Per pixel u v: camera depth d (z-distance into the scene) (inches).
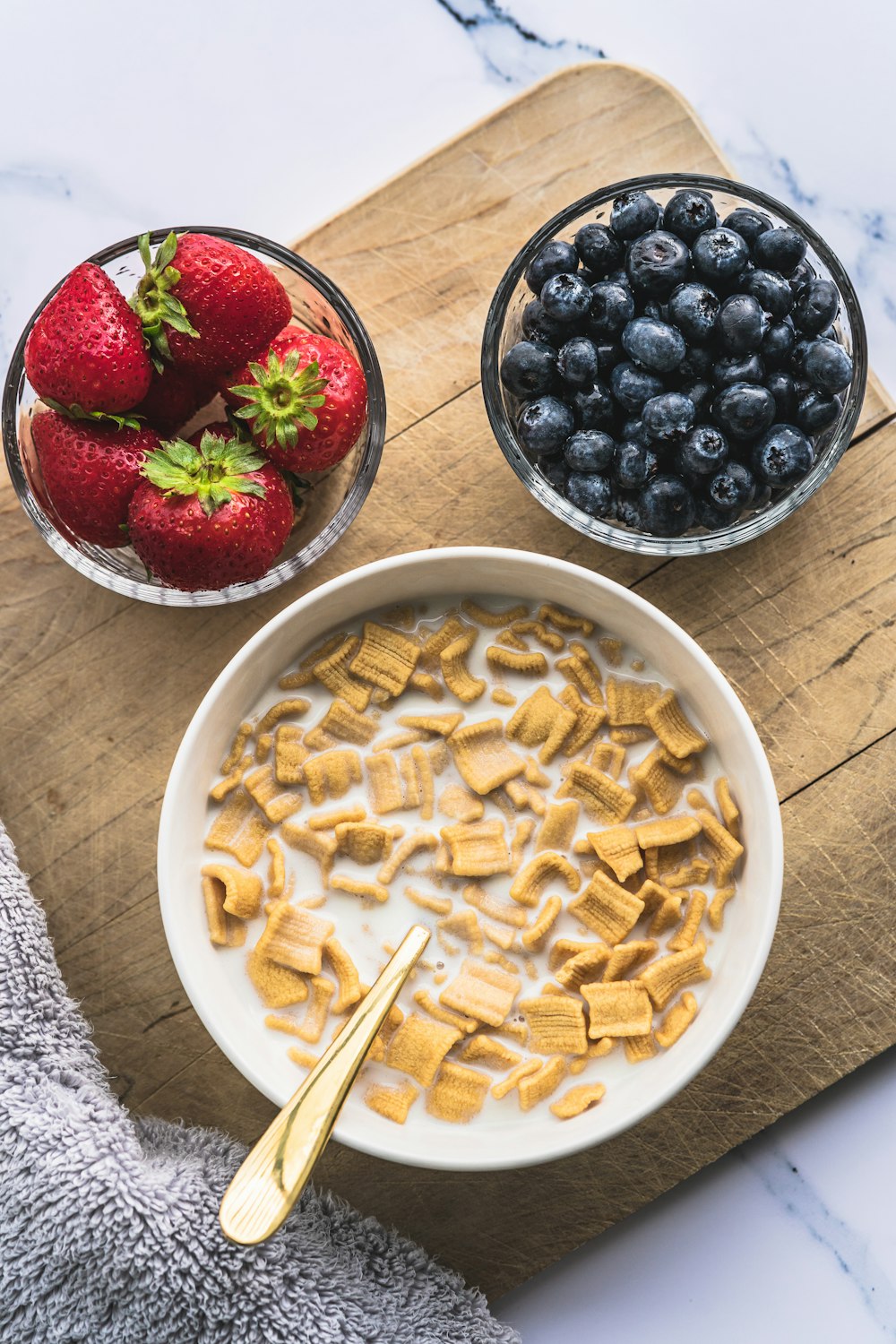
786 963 20.5
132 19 22.8
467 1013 19.1
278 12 22.8
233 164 22.8
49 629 20.7
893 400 20.7
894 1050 22.0
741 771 19.1
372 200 20.7
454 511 20.6
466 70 22.8
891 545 20.5
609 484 19.4
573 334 19.3
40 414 19.5
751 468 19.3
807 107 22.7
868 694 20.5
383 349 20.7
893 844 20.4
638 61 22.9
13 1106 19.7
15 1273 19.7
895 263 22.7
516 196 20.7
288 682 19.9
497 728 19.6
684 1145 20.6
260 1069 18.5
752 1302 22.2
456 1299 20.3
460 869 19.3
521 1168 20.7
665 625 18.8
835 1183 22.2
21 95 22.8
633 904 19.1
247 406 19.1
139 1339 19.9
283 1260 19.9
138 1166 19.8
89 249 22.7
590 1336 22.2
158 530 18.9
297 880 19.6
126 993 20.6
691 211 19.1
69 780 20.6
